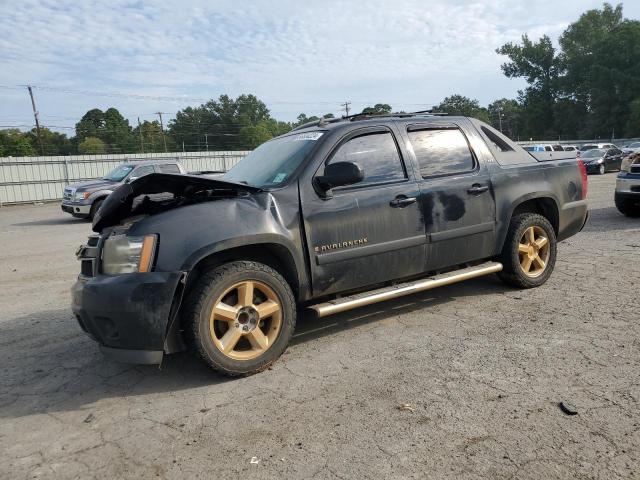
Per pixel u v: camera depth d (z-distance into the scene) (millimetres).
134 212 3930
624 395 3090
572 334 4086
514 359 3693
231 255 3799
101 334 3492
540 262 5422
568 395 3125
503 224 5035
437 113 5082
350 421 2982
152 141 94750
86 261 3773
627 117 65750
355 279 4176
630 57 65812
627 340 3900
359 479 2449
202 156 34438
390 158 4438
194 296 3465
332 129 4270
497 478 2402
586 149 30203
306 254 3918
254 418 3092
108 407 3359
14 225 15688
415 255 4453
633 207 9812
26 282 7230
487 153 5043
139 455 2771
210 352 3502
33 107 62688
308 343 4273
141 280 3338
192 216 3564
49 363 4176
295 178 3977
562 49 75438
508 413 2965
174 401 3385
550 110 76375
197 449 2799
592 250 7125
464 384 3357
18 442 2977
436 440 2738
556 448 2604
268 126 110438
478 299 5160
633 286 5281
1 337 4867
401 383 3428
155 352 3395
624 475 2371
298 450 2727
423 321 4629
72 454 2820
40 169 27297
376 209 4211
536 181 5301
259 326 3736
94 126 95062
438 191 4570
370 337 4320
